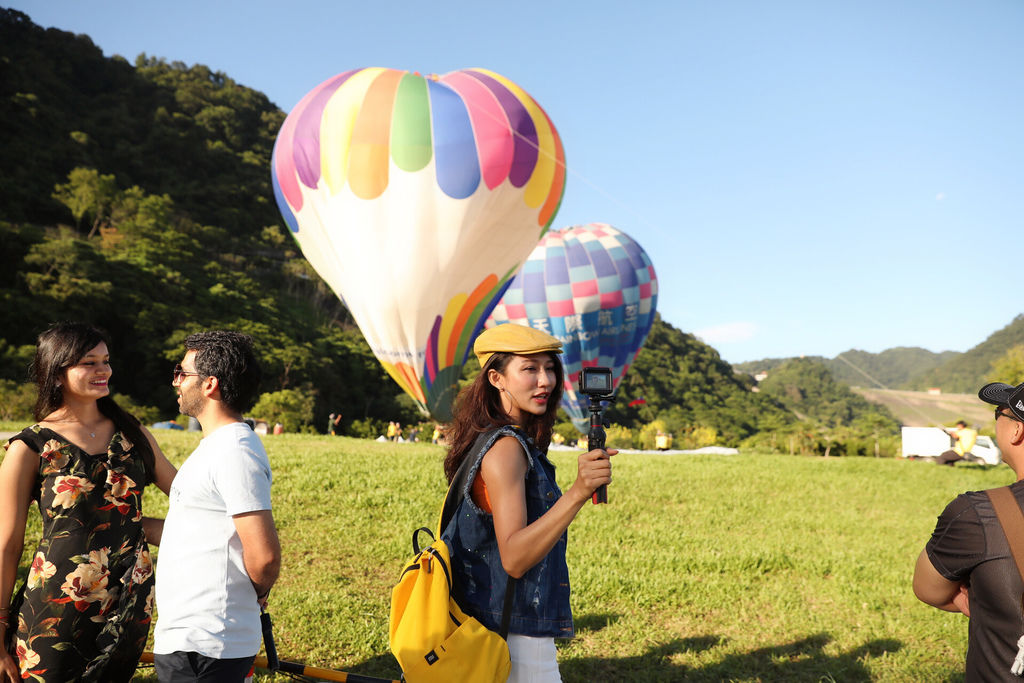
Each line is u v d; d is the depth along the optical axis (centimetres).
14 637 258
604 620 542
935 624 571
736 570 697
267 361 6506
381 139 1273
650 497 1047
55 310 6062
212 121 13162
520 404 229
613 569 657
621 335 2192
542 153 1365
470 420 231
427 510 812
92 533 261
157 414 5216
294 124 1340
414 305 1342
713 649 504
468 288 1375
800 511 1045
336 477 949
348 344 8494
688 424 7962
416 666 206
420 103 1299
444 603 211
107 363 275
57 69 11925
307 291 10412
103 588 260
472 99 1324
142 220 9281
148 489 813
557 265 2127
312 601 514
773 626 559
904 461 1702
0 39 11506
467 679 205
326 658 434
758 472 1377
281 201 1413
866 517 1036
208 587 231
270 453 1157
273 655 294
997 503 194
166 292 7506
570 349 2155
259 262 10444
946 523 203
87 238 8906
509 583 215
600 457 194
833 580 691
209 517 236
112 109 12006
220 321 7338
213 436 245
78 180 9375
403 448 1486
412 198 1291
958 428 1730
